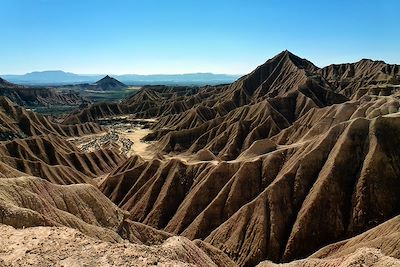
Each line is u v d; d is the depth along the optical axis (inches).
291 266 1876.2
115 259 1096.8
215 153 5940.0
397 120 3282.5
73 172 4655.5
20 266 1018.7
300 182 3147.1
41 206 1989.4
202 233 3147.1
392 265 1385.3
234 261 2728.8
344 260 1651.1
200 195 3503.9
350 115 4904.0
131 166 4675.2
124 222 2440.9
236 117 6939.0
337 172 3073.3
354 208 2866.6
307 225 2805.1
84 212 2388.0
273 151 3941.9
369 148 3189.0
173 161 4030.5
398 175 3009.4
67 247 1160.8
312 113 5482.3
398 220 2207.2
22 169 4264.3
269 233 2837.1
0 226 1354.6
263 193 3095.5
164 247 1731.1
